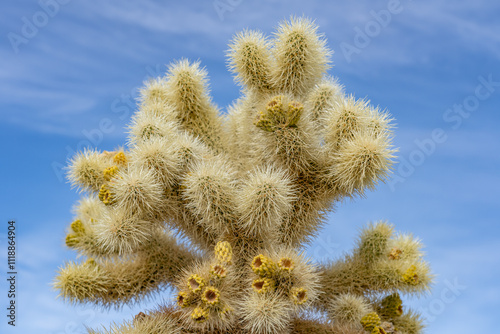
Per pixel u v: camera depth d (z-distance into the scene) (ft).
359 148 9.41
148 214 9.48
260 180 8.80
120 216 9.12
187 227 10.47
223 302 8.26
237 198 9.21
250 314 8.28
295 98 11.04
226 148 12.48
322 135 10.41
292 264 8.40
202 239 10.71
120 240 9.12
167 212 9.82
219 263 8.43
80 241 11.34
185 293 8.20
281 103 9.39
